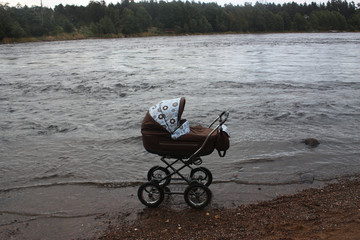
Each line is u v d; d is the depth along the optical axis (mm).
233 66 24688
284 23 155500
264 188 5891
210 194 5039
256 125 9703
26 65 27172
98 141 8508
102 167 6934
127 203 5449
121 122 10219
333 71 21219
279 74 20266
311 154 7422
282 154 7449
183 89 15680
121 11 143375
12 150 7973
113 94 14680
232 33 139375
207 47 49344
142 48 49281
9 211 5277
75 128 9688
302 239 4102
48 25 99188
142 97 13969
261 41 68312
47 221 4984
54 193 5859
